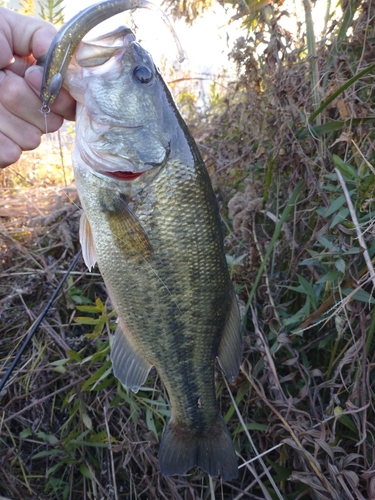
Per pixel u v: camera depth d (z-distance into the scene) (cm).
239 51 47
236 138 54
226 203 54
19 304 50
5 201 59
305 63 45
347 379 37
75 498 41
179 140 33
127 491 41
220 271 34
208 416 37
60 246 55
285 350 42
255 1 47
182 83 76
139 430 42
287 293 45
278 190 46
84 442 40
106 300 48
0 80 30
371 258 38
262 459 41
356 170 42
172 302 33
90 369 44
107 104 31
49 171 69
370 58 44
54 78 26
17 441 43
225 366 37
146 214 32
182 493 40
